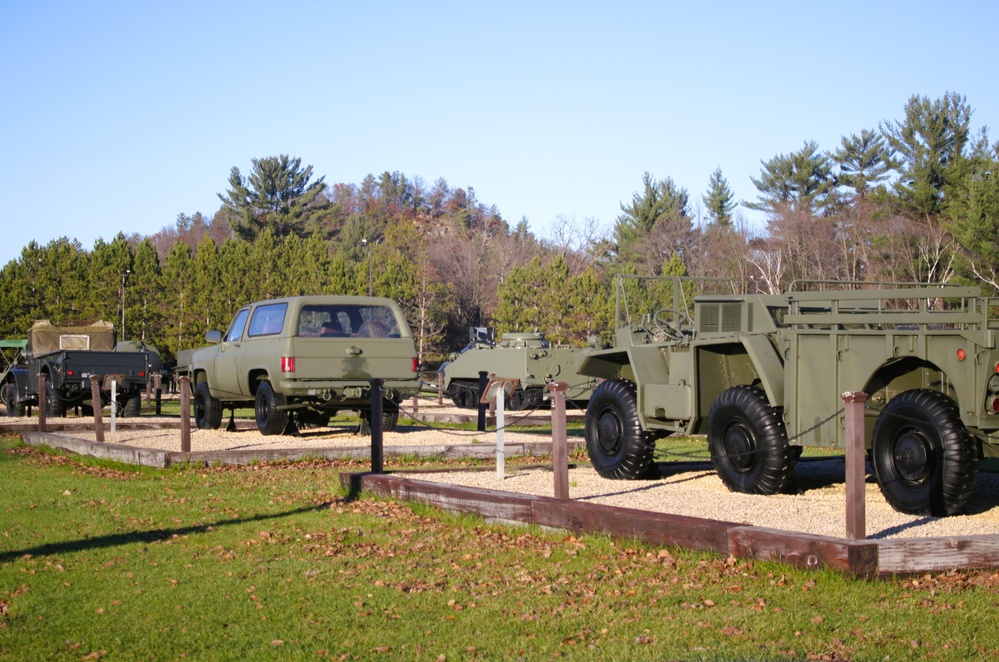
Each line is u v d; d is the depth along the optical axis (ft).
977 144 154.51
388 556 26.08
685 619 19.53
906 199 154.51
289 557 26.14
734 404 32.42
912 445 27.61
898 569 21.61
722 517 27.32
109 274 172.24
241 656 18.37
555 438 29.07
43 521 31.63
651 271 203.82
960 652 17.22
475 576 23.70
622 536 26.02
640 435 36.55
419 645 18.66
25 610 21.38
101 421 50.60
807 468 40.24
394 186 428.15
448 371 94.02
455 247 264.31
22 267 167.84
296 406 51.37
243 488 38.01
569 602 21.21
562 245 250.98
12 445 56.03
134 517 32.22
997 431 27.35
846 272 152.66
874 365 28.78
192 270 176.65
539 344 87.51
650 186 236.63
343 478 36.32
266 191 277.85
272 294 179.73
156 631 19.84
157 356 98.07
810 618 19.21
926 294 28.07
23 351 90.53
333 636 19.34
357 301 51.60
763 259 166.81
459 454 46.14
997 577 21.76
